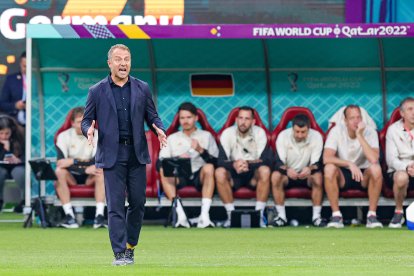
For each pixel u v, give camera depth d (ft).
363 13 189.37
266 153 155.22
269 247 113.50
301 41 163.73
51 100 163.94
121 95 87.10
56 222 156.66
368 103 164.04
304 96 164.55
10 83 195.83
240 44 164.04
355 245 116.06
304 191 154.30
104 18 195.52
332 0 191.01
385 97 164.04
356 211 162.71
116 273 77.56
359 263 90.53
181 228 150.51
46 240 127.03
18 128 192.13
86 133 86.69
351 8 190.29
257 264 89.30
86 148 156.35
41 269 82.48
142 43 164.04
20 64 196.75
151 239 127.54
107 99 86.63
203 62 164.55
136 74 165.17
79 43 163.94
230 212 152.46
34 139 163.12
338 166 152.66
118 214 86.53
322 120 164.35
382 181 152.15
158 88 164.96
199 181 153.99
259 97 164.55
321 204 154.61
